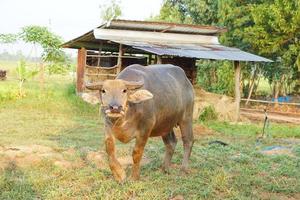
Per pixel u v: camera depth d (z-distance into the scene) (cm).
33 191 601
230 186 655
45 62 2405
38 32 2306
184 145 738
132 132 583
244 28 2150
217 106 1581
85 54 1911
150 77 630
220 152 909
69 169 704
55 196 576
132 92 550
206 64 2444
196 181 664
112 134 575
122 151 847
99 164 747
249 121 1644
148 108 590
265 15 2014
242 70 2302
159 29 1812
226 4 2211
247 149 971
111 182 621
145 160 802
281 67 2242
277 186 666
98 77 1811
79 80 1925
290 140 1189
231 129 1349
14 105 1547
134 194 593
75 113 1459
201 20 2539
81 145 920
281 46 2106
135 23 1697
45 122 1248
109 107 525
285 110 2134
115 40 1662
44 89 2153
